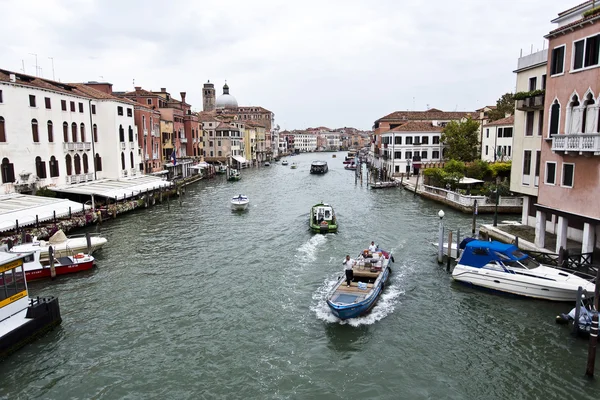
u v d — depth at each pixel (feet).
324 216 105.60
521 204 117.19
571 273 58.23
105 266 74.49
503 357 44.98
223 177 258.37
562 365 43.19
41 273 67.67
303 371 43.11
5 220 83.10
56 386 41.16
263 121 508.53
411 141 219.82
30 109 108.27
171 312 56.34
